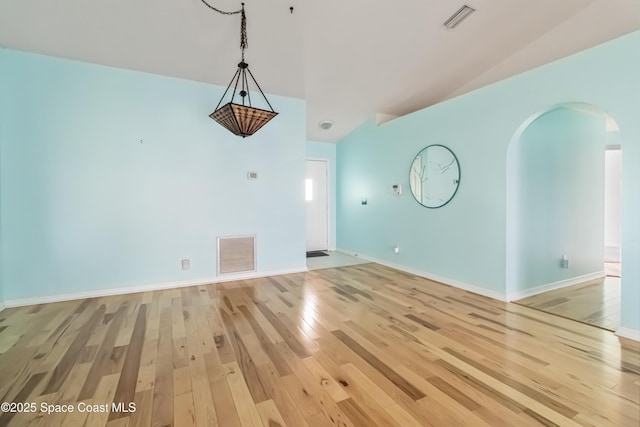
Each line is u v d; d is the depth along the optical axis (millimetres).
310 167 6285
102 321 2666
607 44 2420
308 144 6172
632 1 2846
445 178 3869
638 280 2283
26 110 3059
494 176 3295
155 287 3627
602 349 2166
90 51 3092
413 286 3789
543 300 3260
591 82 2516
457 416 1494
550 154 3625
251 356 2068
